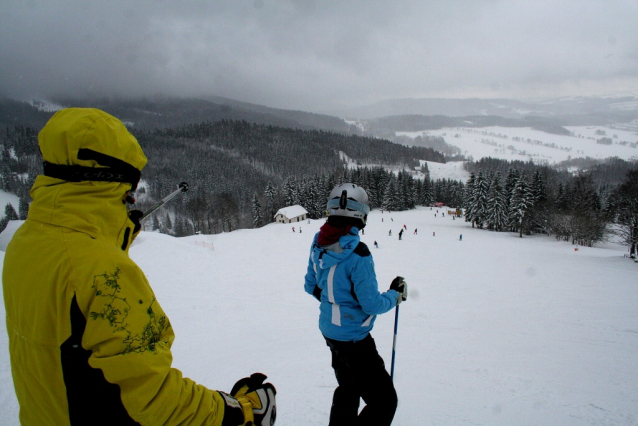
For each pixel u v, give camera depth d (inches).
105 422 33.6
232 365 217.2
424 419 144.9
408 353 270.1
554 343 326.0
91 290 35.4
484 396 175.3
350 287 80.3
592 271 819.4
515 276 767.7
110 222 41.4
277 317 409.7
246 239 1379.2
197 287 589.6
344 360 84.3
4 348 222.8
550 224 1803.6
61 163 38.9
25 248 38.6
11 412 152.1
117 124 42.6
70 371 34.2
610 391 195.3
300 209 2758.4
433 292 612.7
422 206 3565.5
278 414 143.0
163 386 36.4
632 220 1083.3
